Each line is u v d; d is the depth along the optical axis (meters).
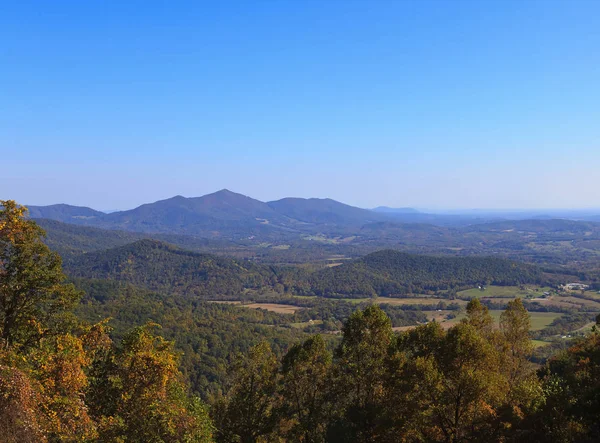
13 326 20.55
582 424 17.52
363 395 23.31
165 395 17.19
